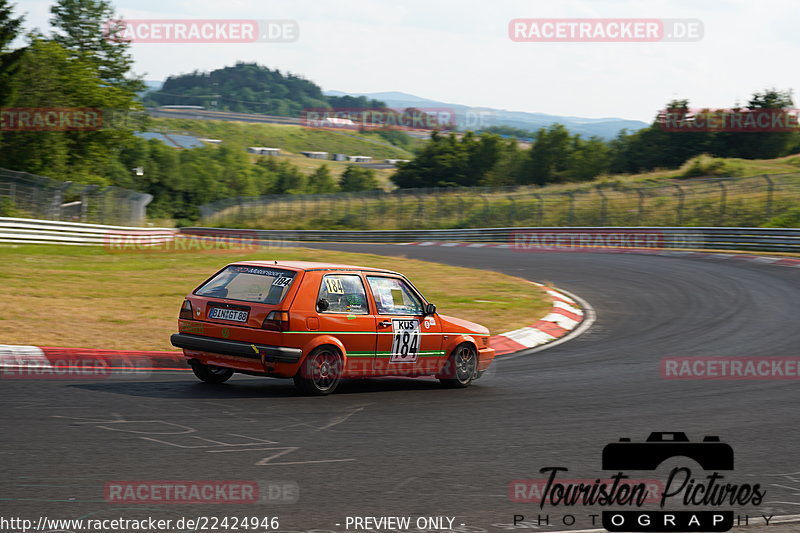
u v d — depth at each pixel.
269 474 11.41
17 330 22.66
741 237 69.06
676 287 44.69
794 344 28.47
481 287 41.62
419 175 170.88
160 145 190.88
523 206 110.69
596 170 158.50
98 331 23.75
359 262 54.84
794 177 97.38
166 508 9.75
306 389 17.38
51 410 14.62
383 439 13.91
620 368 23.39
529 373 22.20
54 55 91.00
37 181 65.94
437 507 10.35
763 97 151.62
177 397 16.47
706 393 20.02
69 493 10.12
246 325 17.08
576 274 51.38
